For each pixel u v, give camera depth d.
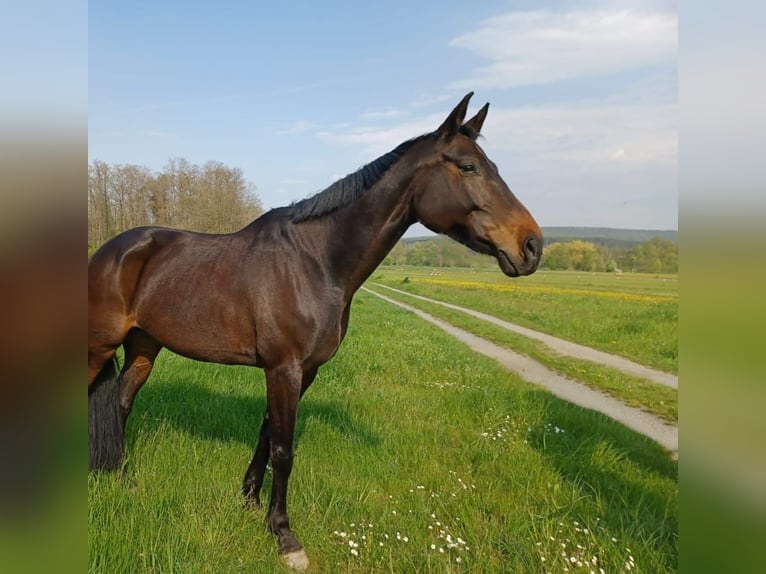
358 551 2.65
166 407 4.47
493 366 8.41
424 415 5.08
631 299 22.56
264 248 2.75
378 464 3.67
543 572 2.53
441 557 2.57
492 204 2.58
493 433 4.55
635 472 3.89
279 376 2.70
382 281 43.53
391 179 2.71
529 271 2.55
